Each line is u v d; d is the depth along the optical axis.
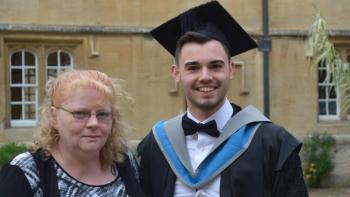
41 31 11.17
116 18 11.62
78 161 2.81
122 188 2.88
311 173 11.79
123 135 2.99
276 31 12.31
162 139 3.26
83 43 11.45
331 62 7.25
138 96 11.66
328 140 12.07
